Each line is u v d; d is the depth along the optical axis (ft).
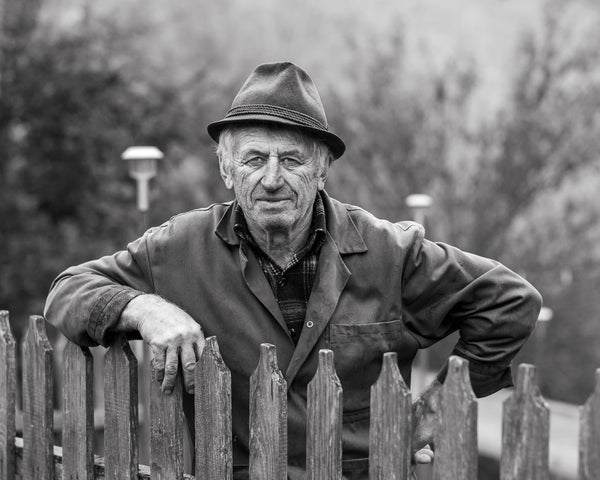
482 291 6.97
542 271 40.63
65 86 41.09
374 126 39.81
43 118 41.50
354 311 7.00
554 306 42.73
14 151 41.14
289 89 6.77
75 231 42.32
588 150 38.50
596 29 38.83
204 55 84.84
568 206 40.55
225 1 92.79
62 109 41.93
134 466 7.12
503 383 7.27
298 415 6.88
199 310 7.10
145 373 18.22
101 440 19.16
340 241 7.07
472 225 40.09
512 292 6.94
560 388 44.86
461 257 7.15
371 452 5.92
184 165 50.16
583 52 38.65
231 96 48.11
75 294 7.05
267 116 6.64
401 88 40.63
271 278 7.09
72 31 43.24
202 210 7.40
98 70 42.47
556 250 40.88
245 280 6.97
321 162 7.06
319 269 6.97
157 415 6.87
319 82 50.49
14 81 40.88
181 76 49.83
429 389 6.94
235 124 6.87
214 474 6.56
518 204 39.65
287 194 6.73
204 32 88.12
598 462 5.10
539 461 5.20
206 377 6.54
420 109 39.91
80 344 7.23
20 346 38.52
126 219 43.55
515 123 38.81
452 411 5.52
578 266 40.98
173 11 88.79
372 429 5.91
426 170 39.78
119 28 44.60
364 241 7.13
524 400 5.25
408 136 39.50
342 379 7.00
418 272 7.09
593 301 42.34
